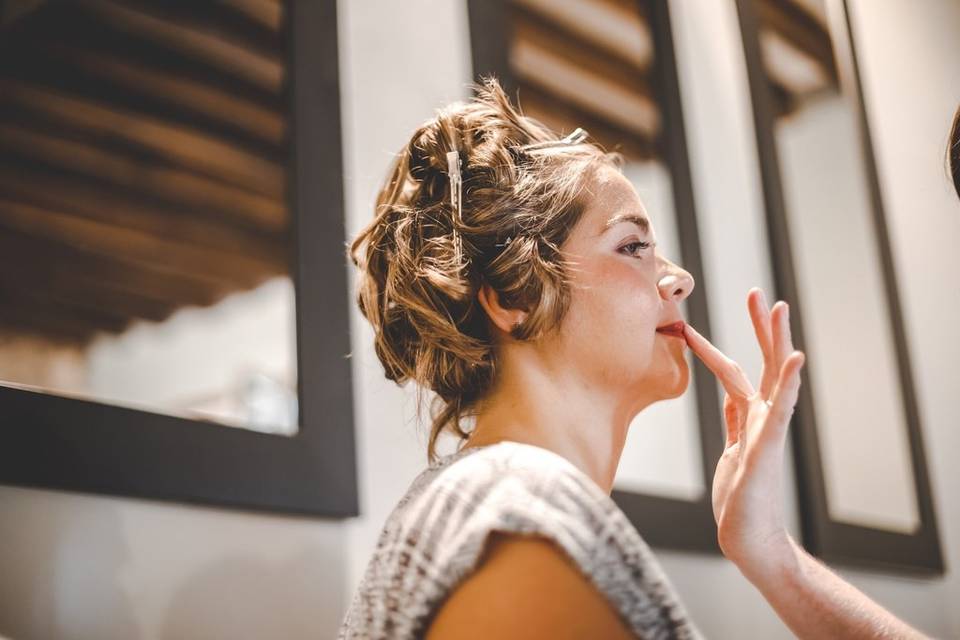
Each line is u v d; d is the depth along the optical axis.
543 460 0.98
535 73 2.62
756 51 3.20
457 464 1.02
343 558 1.78
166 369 2.88
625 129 2.80
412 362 1.21
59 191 2.03
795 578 1.27
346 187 2.00
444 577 0.92
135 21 1.96
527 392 1.13
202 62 1.99
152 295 2.60
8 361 2.43
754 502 1.26
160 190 2.05
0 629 1.37
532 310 1.13
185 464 1.58
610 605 0.89
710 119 3.01
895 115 3.71
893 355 3.33
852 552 2.90
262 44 1.99
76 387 2.59
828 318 3.29
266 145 1.95
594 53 2.77
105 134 2.01
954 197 3.71
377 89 2.12
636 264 1.18
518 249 1.14
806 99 3.49
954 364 3.53
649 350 1.16
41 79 1.94
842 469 3.14
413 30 2.22
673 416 3.36
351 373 1.86
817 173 3.42
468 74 2.31
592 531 0.92
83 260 2.29
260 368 3.10
